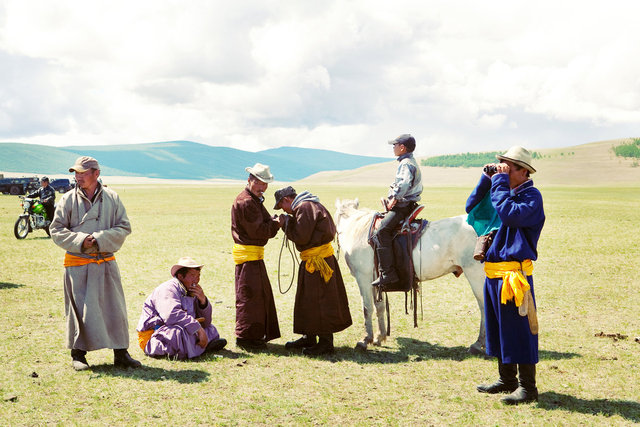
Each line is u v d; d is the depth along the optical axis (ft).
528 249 16.80
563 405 17.21
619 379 19.38
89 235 19.88
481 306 22.67
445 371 20.68
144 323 23.00
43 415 16.57
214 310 30.63
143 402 17.62
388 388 18.90
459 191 283.38
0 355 22.22
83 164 20.22
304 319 23.21
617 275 39.58
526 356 17.07
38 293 34.01
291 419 16.40
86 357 22.43
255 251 23.88
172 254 51.42
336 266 23.91
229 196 196.65
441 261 22.88
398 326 27.68
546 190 335.67
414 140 23.31
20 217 62.80
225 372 20.67
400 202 23.02
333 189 335.06
